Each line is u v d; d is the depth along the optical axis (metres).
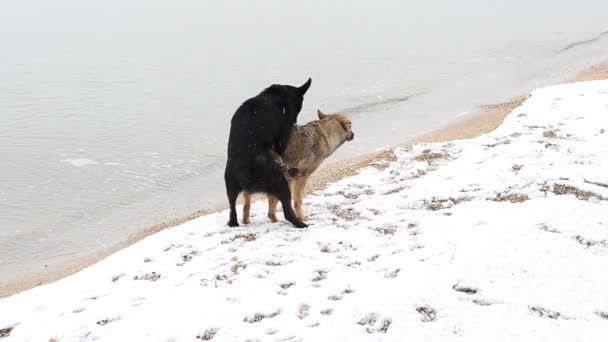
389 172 10.98
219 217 8.99
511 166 9.52
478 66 30.28
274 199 8.39
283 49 37.75
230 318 5.58
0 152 17.16
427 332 4.94
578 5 64.44
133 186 14.58
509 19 52.44
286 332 5.20
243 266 6.76
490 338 4.80
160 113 22.00
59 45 40.84
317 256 6.90
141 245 8.07
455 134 17.06
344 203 9.34
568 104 13.85
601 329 4.86
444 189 9.05
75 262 10.62
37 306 6.53
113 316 5.99
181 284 6.52
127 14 62.12
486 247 6.42
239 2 75.44
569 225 6.91
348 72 29.61
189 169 15.83
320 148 8.41
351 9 64.94
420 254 6.54
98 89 26.50
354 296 5.70
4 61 34.22
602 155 9.52
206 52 37.16
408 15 58.12
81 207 13.29
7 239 11.73
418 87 25.67
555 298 5.39
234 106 23.05
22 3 72.94
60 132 19.41
